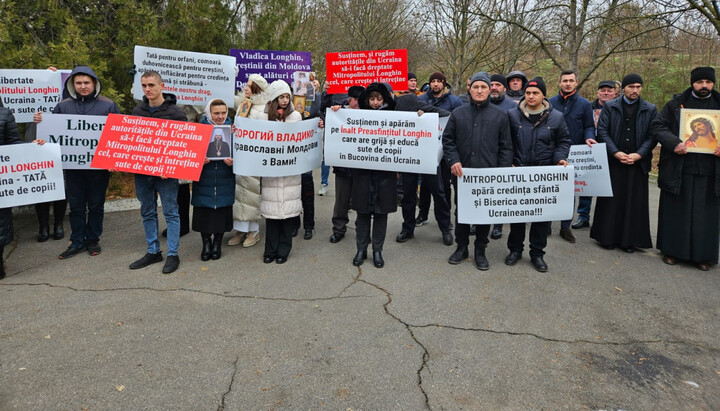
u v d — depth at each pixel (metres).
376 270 4.48
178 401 2.51
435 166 4.34
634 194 5.07
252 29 7.98
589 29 9.91
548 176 4.40
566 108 5.53
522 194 4.42
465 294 3.96
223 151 4.42
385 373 2.80
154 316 3.45
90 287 3.96
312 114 5.92
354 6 17.12
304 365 2.86
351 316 3.51
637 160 4.99
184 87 5.52
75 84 4.56
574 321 3.54
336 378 2.74
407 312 3.60
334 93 6.62
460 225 4.66
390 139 4.39
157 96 4.31
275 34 8.85
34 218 6.23
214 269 4.43
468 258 4.88
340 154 4.52
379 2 17.30
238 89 6.16
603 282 4.32
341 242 5.36
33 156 4.22
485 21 11.32
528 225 6.49
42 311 3.50
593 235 5.41
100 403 2.48
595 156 5.11
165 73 5.41
